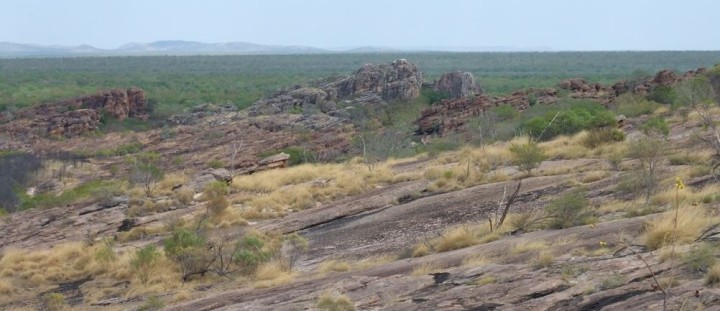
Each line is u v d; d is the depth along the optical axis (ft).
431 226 61.98
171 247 64.44
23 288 66.69
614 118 110.63
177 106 341.62
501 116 165.17
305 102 295.48
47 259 73.67
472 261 40.88
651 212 47.42
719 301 25.03
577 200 50.16
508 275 34.68
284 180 100.12
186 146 236.84
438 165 97.50
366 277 41.98
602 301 28.32
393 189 82.94
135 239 78.48
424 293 35.60
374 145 144.15
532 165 78.23
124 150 235.81
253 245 63.26
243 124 270.67
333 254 60.49
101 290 61.36
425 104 287.69
